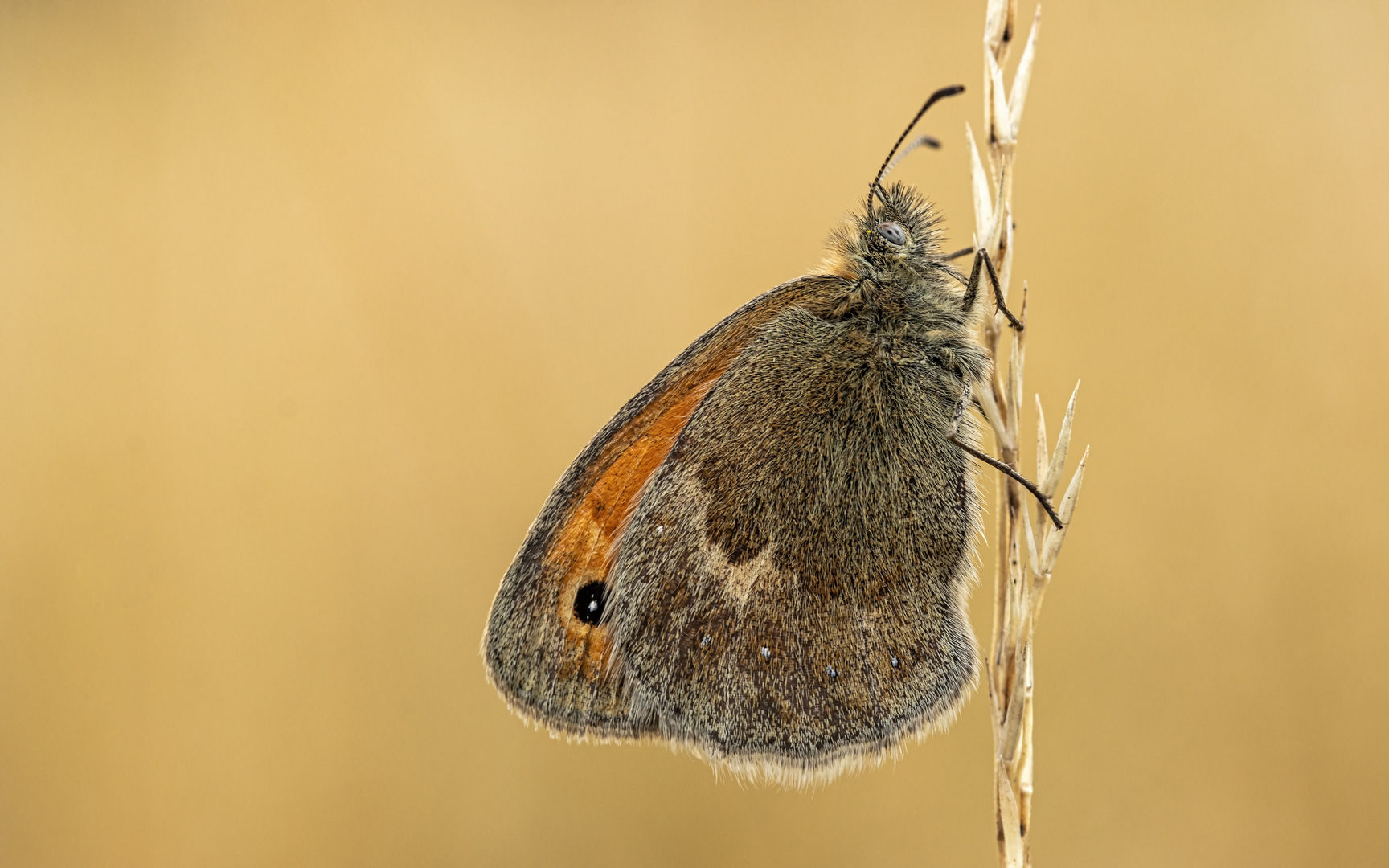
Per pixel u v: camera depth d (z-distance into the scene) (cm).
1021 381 21
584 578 22
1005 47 21
